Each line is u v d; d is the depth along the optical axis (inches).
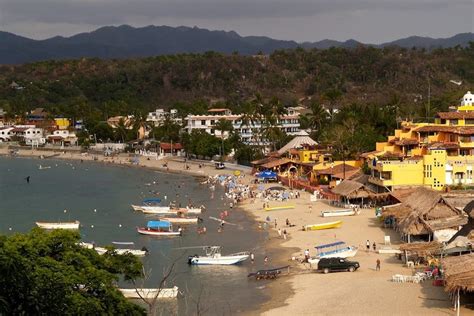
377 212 4987.7
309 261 3762.3
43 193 7071.9
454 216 3905.0
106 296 1823.3
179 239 4630.9
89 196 6820.9
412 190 5251.0
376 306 2886.3
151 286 3334.2
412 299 2942.9
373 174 5718.5
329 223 4729.3
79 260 1879.9
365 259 3769.7
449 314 2711.6
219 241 4527.6
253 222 5182.1
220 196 6633.9
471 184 5487.2
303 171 7367.1
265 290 3307.1
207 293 3280.0
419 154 5949.8
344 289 3186.5
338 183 6043.3
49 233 1955.0
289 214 5378.9
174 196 6717.5
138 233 4847.4
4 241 1717.5
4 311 1577.3
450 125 6127.0
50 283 1672.0
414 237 4067.4
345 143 7165.4
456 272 2753.4
